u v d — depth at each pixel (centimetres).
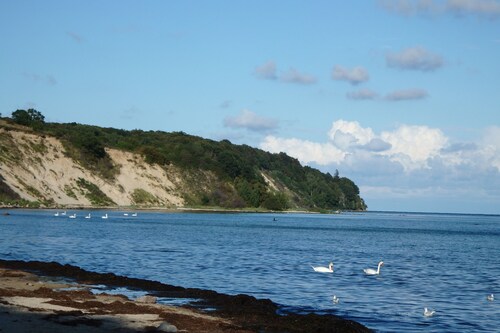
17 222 11050
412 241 11319
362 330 2836
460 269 6103
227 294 3822
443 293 4303
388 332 2922
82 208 18062
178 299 3381
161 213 19338
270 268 5384
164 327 2330
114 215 16250
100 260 5578
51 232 9025
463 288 4603
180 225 12988
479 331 3036
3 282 3562
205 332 2427
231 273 4931
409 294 4194
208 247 7538
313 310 3403
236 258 6200
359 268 5834
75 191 18812
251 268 5328
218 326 2569
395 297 4025
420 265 6431
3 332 2092
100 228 10594
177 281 4400
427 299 3997
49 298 2967
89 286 3722
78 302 2900
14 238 7644
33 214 14150
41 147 19200
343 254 7531
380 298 3956
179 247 7344
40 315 2453
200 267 5269
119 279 4006
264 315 2970
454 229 18900
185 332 2391
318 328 2717
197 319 2680
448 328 3081
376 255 7612
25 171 17900
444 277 5338
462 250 9094
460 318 3353
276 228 13638
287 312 3294
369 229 15912
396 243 10469
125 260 5638
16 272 4069
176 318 2650
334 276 5034
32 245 6850
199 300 3369
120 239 8281
